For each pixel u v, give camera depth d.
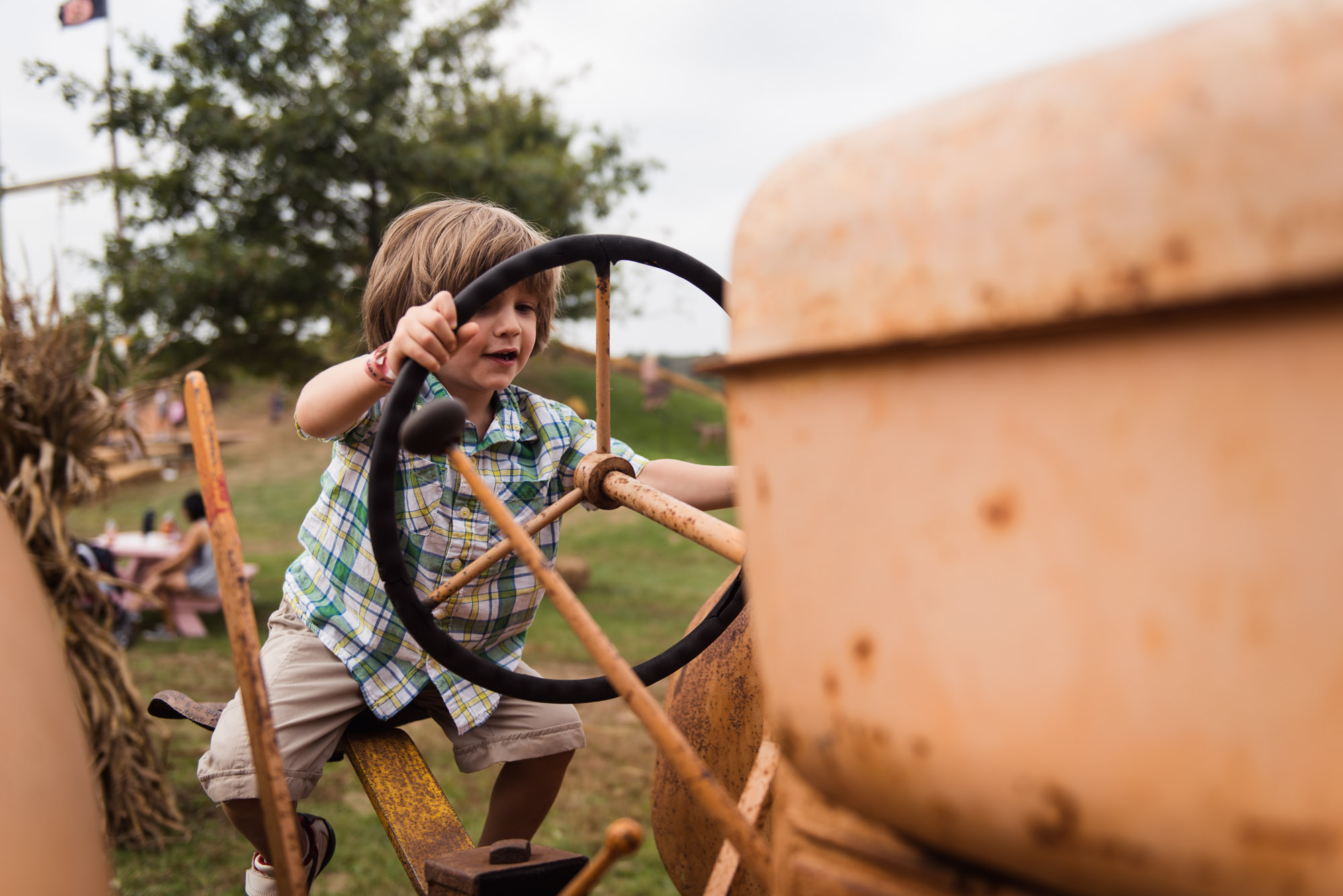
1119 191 0.36
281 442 17.34
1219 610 0.35
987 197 0.40
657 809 1.21
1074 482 0.38
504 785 1.39
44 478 2.65
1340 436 0.32
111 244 8.34
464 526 1.27
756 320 0.50
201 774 1.21
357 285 8.64
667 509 0.94
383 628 1.26
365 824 2.89
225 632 6.17
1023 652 0.39
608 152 10.72
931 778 0.43
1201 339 0.35
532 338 1.35
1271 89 0.33
